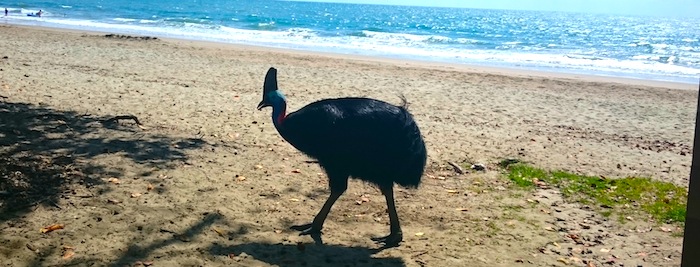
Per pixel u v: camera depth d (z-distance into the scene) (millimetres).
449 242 6137
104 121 9945
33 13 55469
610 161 9719
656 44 48188
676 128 13156
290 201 7043
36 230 5809
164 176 7457
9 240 5586
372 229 6383
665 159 10086
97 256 5410
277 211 6715
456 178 8250
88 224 6000
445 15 121812
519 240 6277
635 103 16344
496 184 8062
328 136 5719
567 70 26141
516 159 9344
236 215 6500
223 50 25125
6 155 7633
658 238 6488
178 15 67125
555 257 5922
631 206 7410
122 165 7723
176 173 7613
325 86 16344
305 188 7512
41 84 13531
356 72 19812
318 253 5738
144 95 12992
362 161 5781
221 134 9859
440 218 6766
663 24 110375
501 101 15398
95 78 14969
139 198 6707
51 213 6176
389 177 5855
